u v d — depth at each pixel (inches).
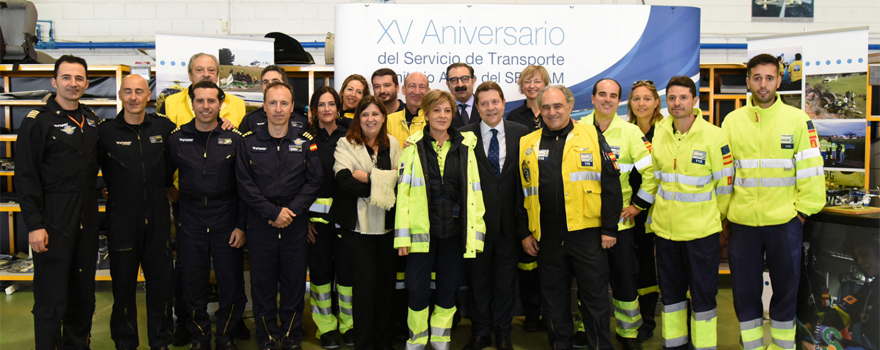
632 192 119.8
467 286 136.9
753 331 109.4
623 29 143.6
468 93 132.1
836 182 145.9
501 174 113.7
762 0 226.4
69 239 102.6
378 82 131.0
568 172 107.7
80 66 103.3
